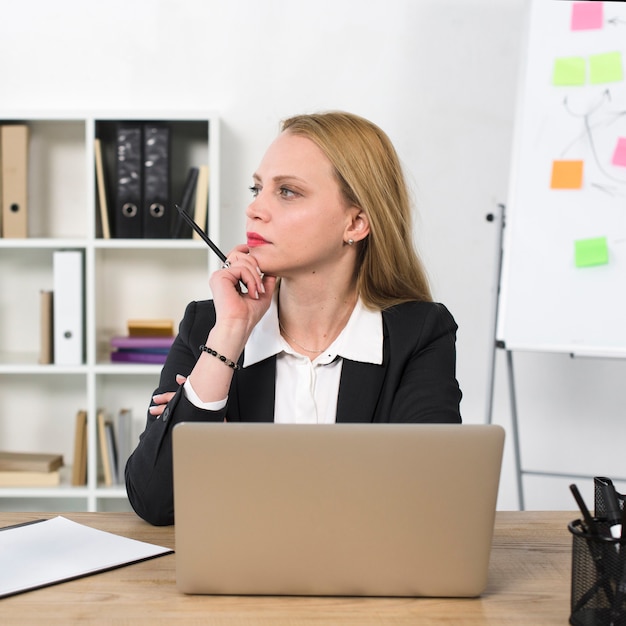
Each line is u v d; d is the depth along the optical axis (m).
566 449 3.11
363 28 3.02
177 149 3.02
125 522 1.27
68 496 2.93
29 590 0.98
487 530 0.96
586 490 3.12
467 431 0.94
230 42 3.02
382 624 0.90
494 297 2.72
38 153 3.03
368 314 1.53
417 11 3.02
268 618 0.91
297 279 1.49
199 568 0.96
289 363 1.52
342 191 1.47
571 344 2.48
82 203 3.05
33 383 3.09
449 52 3.03
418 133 3.04
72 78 3.01
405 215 1.57
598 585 0.89
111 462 2.85
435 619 0.92
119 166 2.80
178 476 0.94
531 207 2.54
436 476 0.95
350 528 0.96
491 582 1.04
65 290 2.80
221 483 0.94
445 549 0.96
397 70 3.03
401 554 0.96
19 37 3.00
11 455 2.94
